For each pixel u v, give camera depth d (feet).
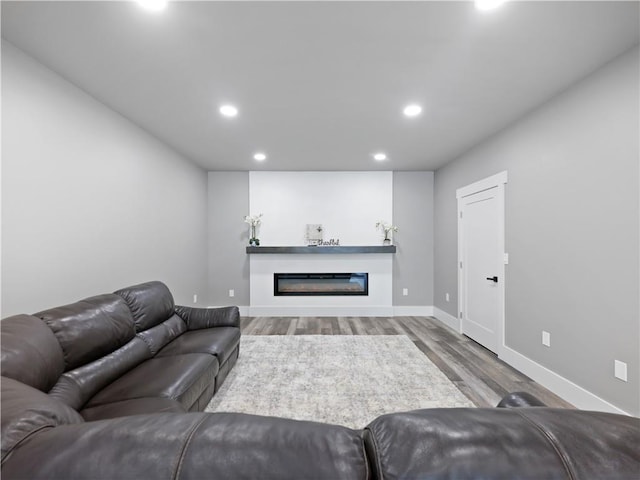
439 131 10.68
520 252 9.52
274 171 16.97
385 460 1.56
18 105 6.06
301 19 5.28
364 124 10.03
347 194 17.06
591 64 6.65
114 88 7.63
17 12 5.04
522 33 5.63
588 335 7.12
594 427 1.66
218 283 16.93
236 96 8.10
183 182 13.75
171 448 1.58
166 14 5.13
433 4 4.93
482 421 1.70
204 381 6.77
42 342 4.73
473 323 12.57
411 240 17.02
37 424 2.02
